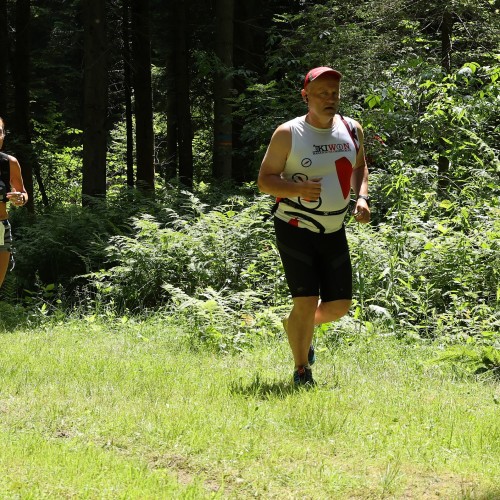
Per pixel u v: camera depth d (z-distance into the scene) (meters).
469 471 4.89
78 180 36.19
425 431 5.64
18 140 24.12
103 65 20.12
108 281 13.37
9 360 7.80
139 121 24.05
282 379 7.25
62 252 15.13
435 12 16.64
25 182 24.67
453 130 15.05
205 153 31.81
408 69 16.25
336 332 9.20
